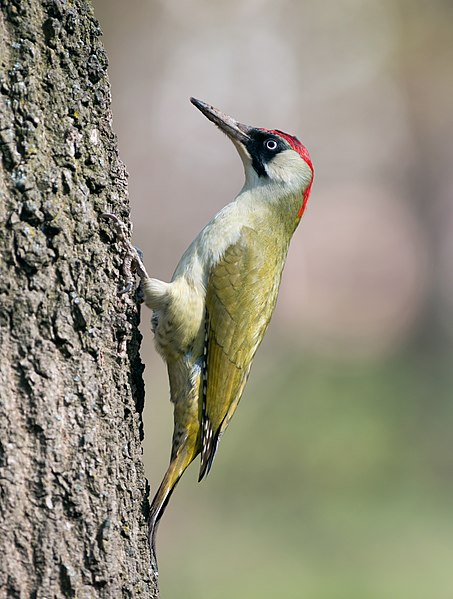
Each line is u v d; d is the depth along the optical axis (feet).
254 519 48.78
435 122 98.68
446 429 61.87
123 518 18.34
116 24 82.79
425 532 48.01
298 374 70.90
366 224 100.42
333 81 97.40
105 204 18.76
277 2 91.56
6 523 16.75
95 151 18.58
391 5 90.68
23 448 17.06
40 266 17.46
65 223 17.88
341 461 56.90
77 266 18.04
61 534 17.22
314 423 61.52
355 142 101.45
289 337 83.92
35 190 17.48
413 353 82.99
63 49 18.07
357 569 43.19
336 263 97.81
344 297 95.09
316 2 92.17
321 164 102.53
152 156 85.40
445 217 98.68
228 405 23.84
